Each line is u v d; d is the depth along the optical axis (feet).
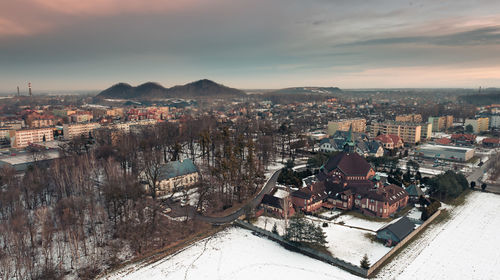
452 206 485.56
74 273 307.58
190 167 561.84
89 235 378.32
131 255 342.64
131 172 580.71
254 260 336.29
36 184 469.16
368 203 460.14
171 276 306.55
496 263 330.75
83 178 526.16
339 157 564.30
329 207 482.69
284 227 409.90
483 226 416.05
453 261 333.62
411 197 503.20
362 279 301.84
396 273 311.47
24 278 293.64
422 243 370.32
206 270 316.81
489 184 590.55
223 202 489.26
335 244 368.27
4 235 332.39
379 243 371.56
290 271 315.58
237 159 559.79
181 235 387.75
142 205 405.18
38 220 386.32
